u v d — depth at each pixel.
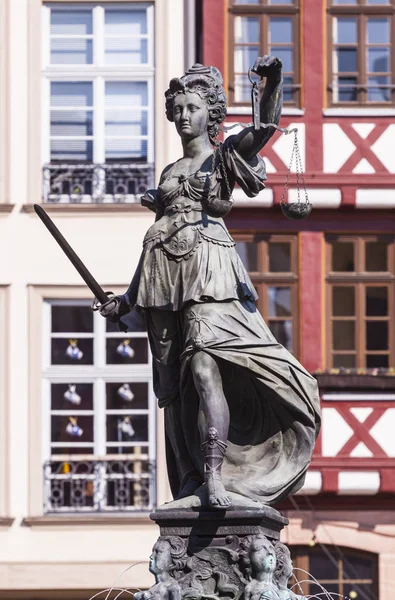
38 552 40.88
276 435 13.40
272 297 42.91
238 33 43.19
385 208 42.94
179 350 13.53
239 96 42.81
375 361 42.78
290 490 13.31
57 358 42.12
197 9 43.66
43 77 43.44
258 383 13.19
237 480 13.12
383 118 43.19
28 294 42.25
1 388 41.97
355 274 42.91
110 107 43.34
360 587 41.41
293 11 43.34
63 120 43.38
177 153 43.16
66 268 42.34
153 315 13.54
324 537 41.41
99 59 43.50
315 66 43.25
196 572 12.78
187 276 13.34
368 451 41.41
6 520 41.09
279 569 12.97
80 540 40.88
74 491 41.53
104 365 42.03
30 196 42.84
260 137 13.38
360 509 41.69
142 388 41.94
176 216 13.49
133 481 41.53
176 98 13.73
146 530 40.84
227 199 13.56
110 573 40.69
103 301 13.92
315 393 13.34
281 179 42.66
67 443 41.78
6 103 43.25
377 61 43.41
